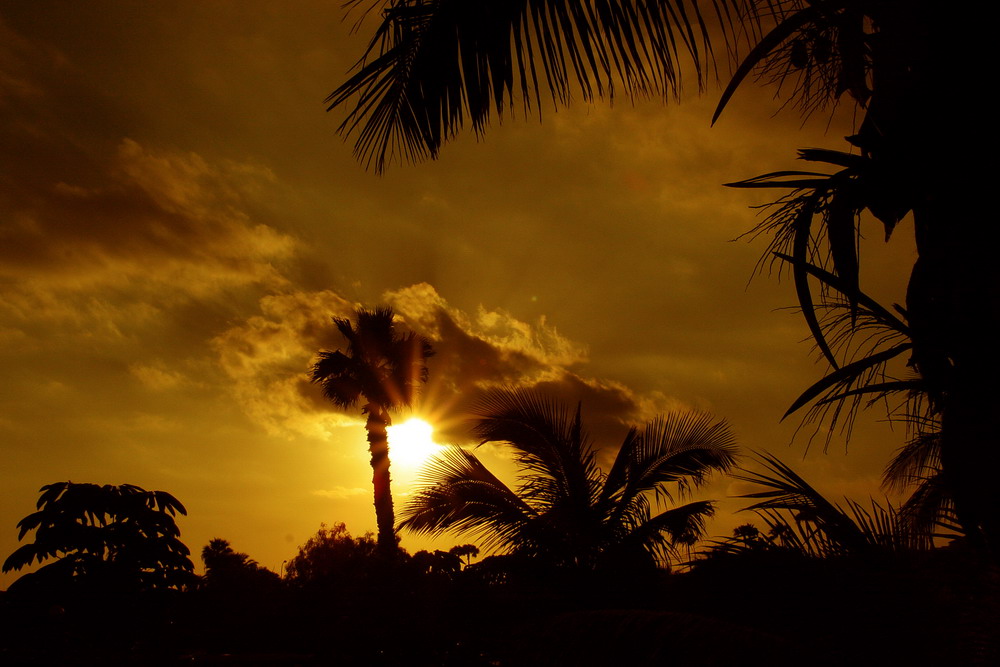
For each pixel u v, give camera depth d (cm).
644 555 1042
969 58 318
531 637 475
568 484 1212
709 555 414
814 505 400
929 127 327
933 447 381
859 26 346
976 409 310
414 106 414
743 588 394
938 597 355
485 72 382
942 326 322
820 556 388
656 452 1242
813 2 341
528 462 1249
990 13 316
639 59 349
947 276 321
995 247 311
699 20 342
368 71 420
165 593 1043
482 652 1027
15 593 965
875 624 358
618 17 349
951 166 323
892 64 334
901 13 332
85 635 968
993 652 336
